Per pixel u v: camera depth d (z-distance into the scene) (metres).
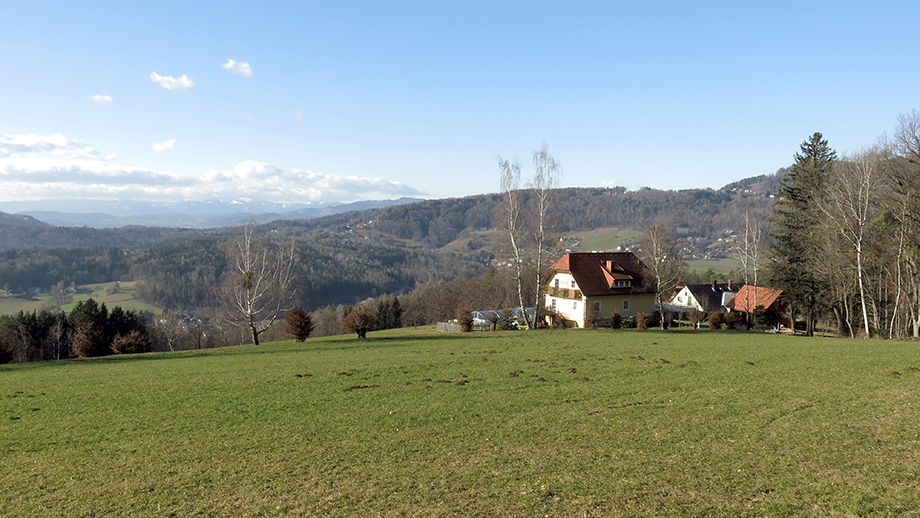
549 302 64.38
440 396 17.72
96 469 11.89
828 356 23.39
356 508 9.38
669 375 20.11
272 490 10.35
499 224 50.84
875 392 15.94
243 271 45.81
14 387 21.80
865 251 42.88
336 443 13.17
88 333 36.44
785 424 13.13
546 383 19.33
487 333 46.59
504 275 89.69
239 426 14.93
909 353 23.58
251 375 22.86
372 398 17.75
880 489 9.10
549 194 50.06
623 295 58.22
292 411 16.36
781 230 54.81
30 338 68.81
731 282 84.00
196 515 9.39
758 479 9.82
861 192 40.47
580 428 13.63
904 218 37.81
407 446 12.74
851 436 11.97
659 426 13.52
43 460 12.60
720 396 16.36
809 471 10.08
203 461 12.20
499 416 15.05
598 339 36.72
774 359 23.05
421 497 9.70
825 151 54.16
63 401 18.73
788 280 52.72
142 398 18.75
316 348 35.00
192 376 23.16
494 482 10.24
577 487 9.80
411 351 30.88
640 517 8.48
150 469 11.78
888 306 45.88
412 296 114.81
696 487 9.59
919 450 10.85
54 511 9.73
